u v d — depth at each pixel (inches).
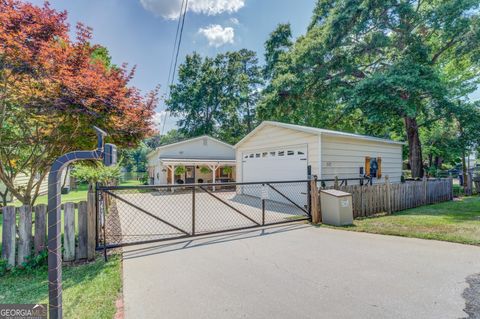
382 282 109.1
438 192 352.5
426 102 494.0
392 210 278.7
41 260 136.4
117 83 206.1
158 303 95.3
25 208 138.1
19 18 150.6
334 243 167.3
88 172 226.5
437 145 599.2
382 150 405.4
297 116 693.3
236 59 1127.6
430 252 145.6
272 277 116.2
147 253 151.9
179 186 179.6
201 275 119.6
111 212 312.2
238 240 176.9
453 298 95.1
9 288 114.3
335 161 327.0
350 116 641.6
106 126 201.5
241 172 474.3
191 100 1122.7
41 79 160.9
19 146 200.8
